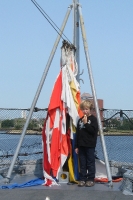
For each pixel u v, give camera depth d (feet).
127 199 20.33
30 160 26.37
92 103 23.53
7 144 26.71
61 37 24.99
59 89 24.09
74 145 23.75
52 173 23.59
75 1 25.82
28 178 25.00
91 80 24.38
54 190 21.79
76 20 25.99
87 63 24.67
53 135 23.76
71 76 24.26
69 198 20.54
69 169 23.62
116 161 26.68
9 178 23.57
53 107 23.82
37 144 27.09
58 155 23.66
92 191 21.54
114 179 24.44
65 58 24.49
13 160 23.75
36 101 24.41
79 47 26.03
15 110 26.21
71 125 23.89
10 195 21.02
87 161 22.98
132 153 28.53
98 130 25.04
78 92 24.32
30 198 20.61
